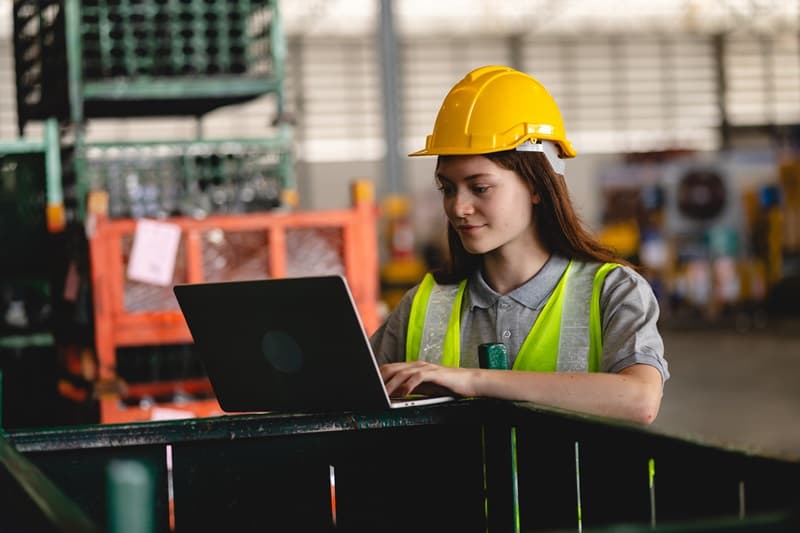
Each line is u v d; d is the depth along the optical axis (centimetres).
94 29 513
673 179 2078
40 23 555
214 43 535
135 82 515
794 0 2623
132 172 539
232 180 552
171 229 473
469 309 252
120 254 469
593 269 241
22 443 194
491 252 248
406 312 264
